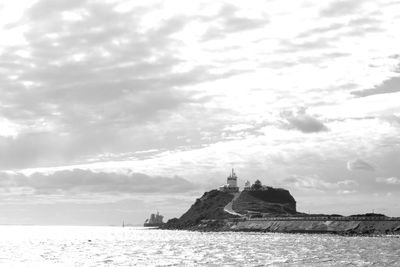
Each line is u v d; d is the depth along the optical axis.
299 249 179.25
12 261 148.88
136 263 139.00
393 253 159.75
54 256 165.25
